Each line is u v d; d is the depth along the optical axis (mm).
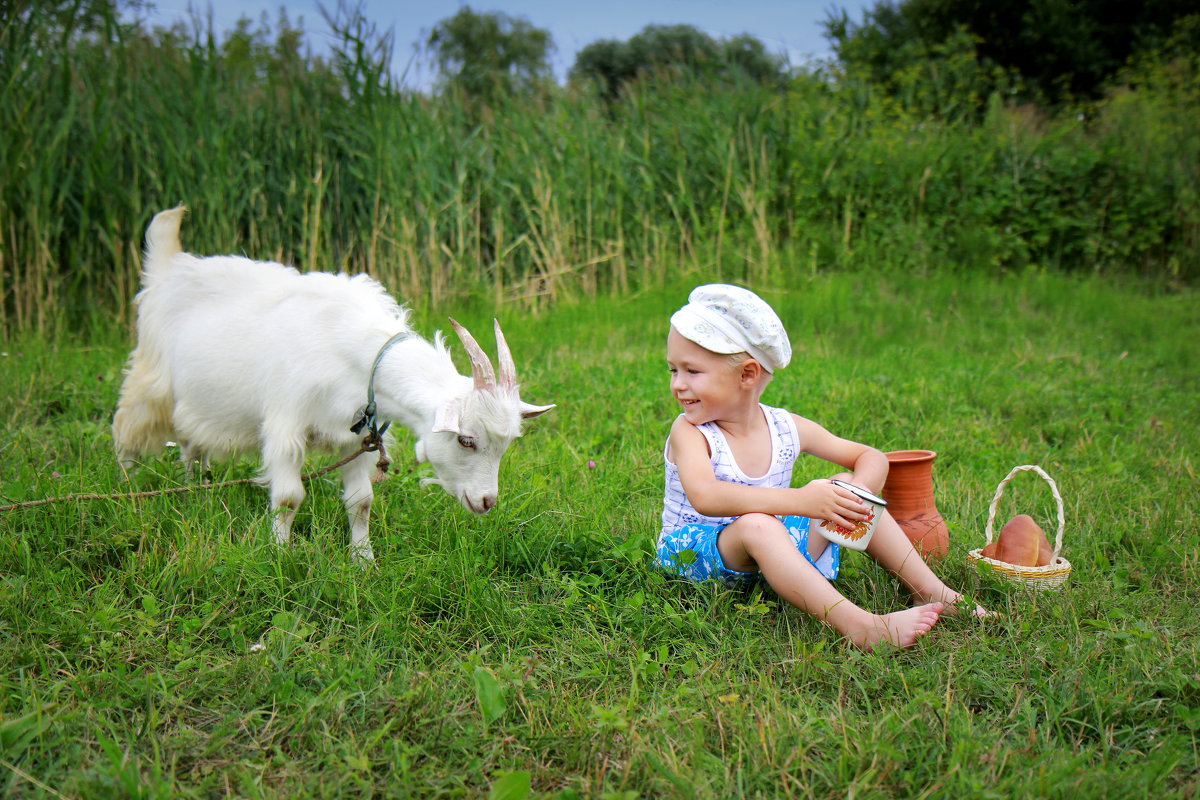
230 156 7707
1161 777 1926
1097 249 11992
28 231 7016
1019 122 13086
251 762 2018
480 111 9703
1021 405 5617
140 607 2732
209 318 3535
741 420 2742
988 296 10055
